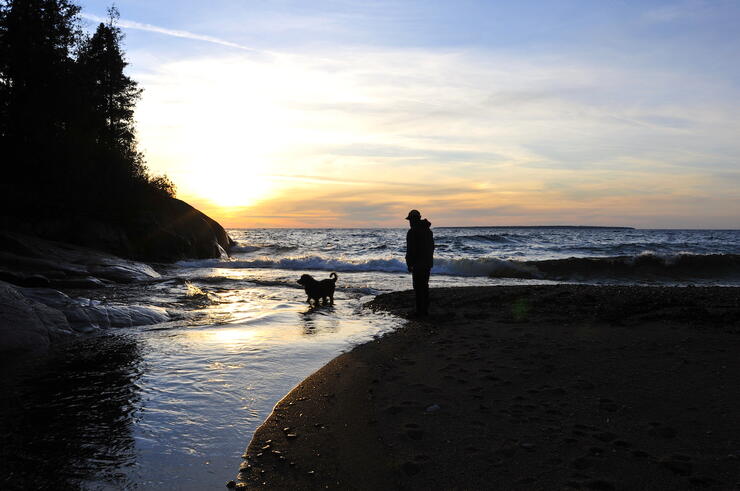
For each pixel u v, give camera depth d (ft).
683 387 14.44
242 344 21.77
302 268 70.13
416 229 30.35
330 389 15.52
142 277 51.96
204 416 13.20
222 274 60.59
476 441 11.18
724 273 59.82
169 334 23.94
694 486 8.82
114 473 9.98
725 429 11.29
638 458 10.02
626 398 13.70
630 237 230.27
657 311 27.35
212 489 9.37
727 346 19.10
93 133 100.37
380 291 44.80
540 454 10.37
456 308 32.94
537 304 32.09
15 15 93.86
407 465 10.09
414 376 16.85
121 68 116.57
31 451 10.95
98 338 22.86
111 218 82.79
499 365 17.78
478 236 166.09
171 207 95.40
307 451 11.02
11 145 88.84
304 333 24.64
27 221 71.46
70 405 13.93
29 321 21.72
